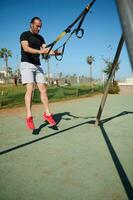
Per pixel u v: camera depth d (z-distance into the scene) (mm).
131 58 513
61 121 5535
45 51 3689
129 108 8383
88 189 2039
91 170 2480
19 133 4281
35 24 4090
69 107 8852
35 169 2518
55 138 3885
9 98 11930
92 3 2668
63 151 3158
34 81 4242
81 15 2883
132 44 510
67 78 46594
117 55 3953
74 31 3109
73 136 4016
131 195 1918
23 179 2264
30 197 1900
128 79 39219
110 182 2182
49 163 2695
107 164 2662
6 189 2051
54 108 8508
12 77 66750
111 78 4301
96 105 9625
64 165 2633
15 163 2701
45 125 5035
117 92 20172
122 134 4172
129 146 3402
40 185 2129
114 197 1886
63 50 3684
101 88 23141
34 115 6613
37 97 12562
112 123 5238
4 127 4875
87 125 5004
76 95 15789
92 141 3688
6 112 7398
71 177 2303
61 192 1988
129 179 2248
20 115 6703
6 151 3164
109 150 3201
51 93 15367
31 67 4102
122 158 2871
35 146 3406
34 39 4168
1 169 2521
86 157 2904
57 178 2281
